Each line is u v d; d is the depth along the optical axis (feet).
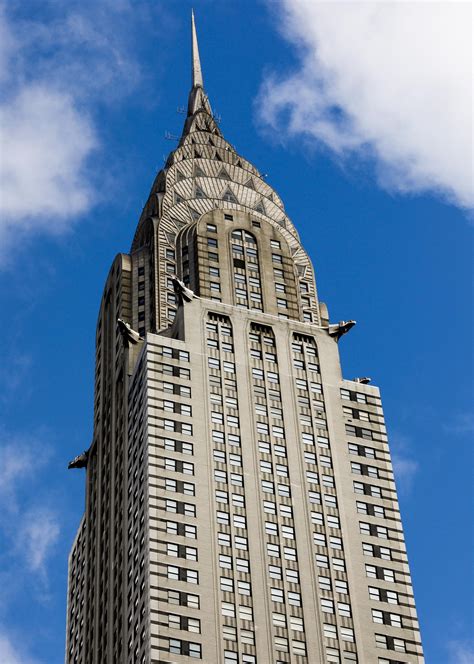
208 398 609.01
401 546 593.83
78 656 637.71
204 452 590.55
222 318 638.12
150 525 563.48
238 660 538.47
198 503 574.56
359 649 558.97
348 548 585.22
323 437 615.98
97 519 650.02
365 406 634.84
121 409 647.15
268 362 631.15
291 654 547.08
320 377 635.66
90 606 631.97
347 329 655.35
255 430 605.73
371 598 574.56
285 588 563.48
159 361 614.75
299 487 595.06
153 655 529.45
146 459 584.40
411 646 566.77
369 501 603.67
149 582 547.90
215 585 553.64
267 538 574.56
